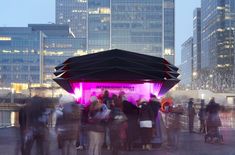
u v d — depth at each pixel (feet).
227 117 80.33
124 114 47.93
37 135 40.19
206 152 49.96
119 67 59.77
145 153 50.29
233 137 63.87
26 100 43.57
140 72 60.18
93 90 62.23
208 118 60.75
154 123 53.36
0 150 44.91
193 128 72.08
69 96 41.29
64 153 40.73
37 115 40.22
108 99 53.16
